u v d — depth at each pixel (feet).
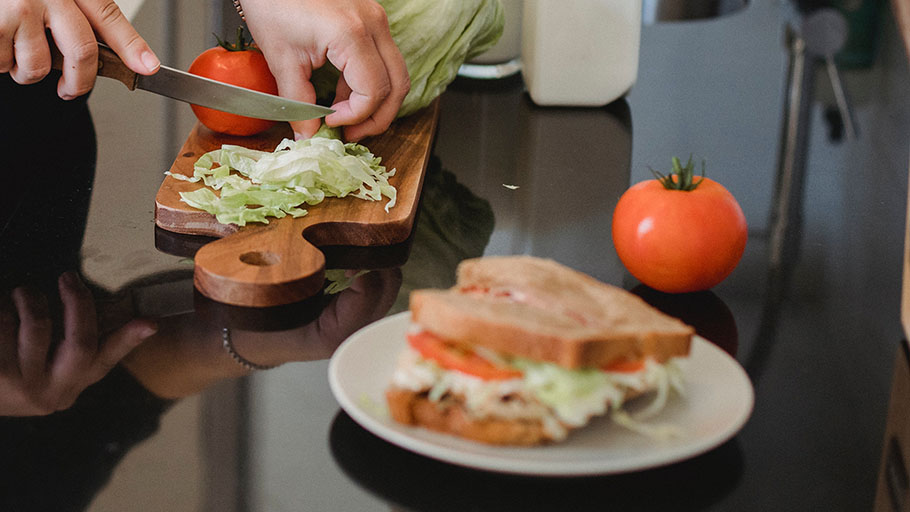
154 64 4.14
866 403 2.72
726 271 3.35
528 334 2.29
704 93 5.89
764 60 6.43
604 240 3.97
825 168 4.66
